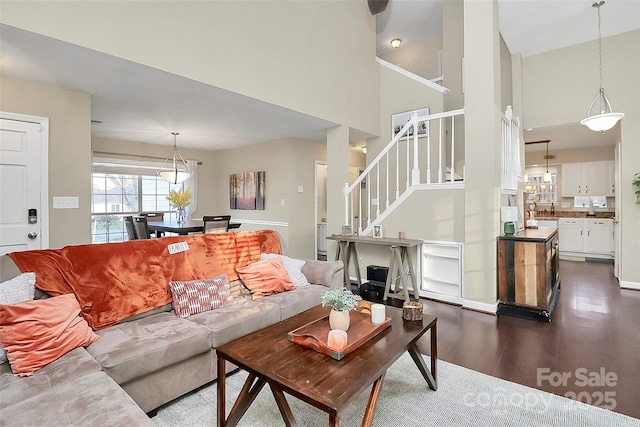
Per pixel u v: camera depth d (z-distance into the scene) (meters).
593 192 7.07
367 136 5.60
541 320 3.25
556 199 7.57
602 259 6.55
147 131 5.41
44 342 1.58
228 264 2.91
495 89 3.54
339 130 4.91
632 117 4.56
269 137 5.97
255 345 1.67
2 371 1.51
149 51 2.78
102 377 1.48
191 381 1.95
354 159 7.38
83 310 1.99
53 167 3.29
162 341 1.82
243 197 6.94
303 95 4.20
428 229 4.10
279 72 3.88
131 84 3.20
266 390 2.05
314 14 4.36
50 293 1.92
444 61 5.72
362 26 5.25
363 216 7.17
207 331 2.02
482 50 3.58
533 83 5.41
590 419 1.75
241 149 7.01
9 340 1.52
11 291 1.73
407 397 1.95
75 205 3.43
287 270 3.16
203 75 3.15
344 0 4.88
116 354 1.66
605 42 4.84
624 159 4.55
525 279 3.38
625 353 2.51
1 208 3.00
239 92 3.46
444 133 5.08
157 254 2.49
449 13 5.65
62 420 1.18
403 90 5.41
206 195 7.46
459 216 3.85
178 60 2.96
